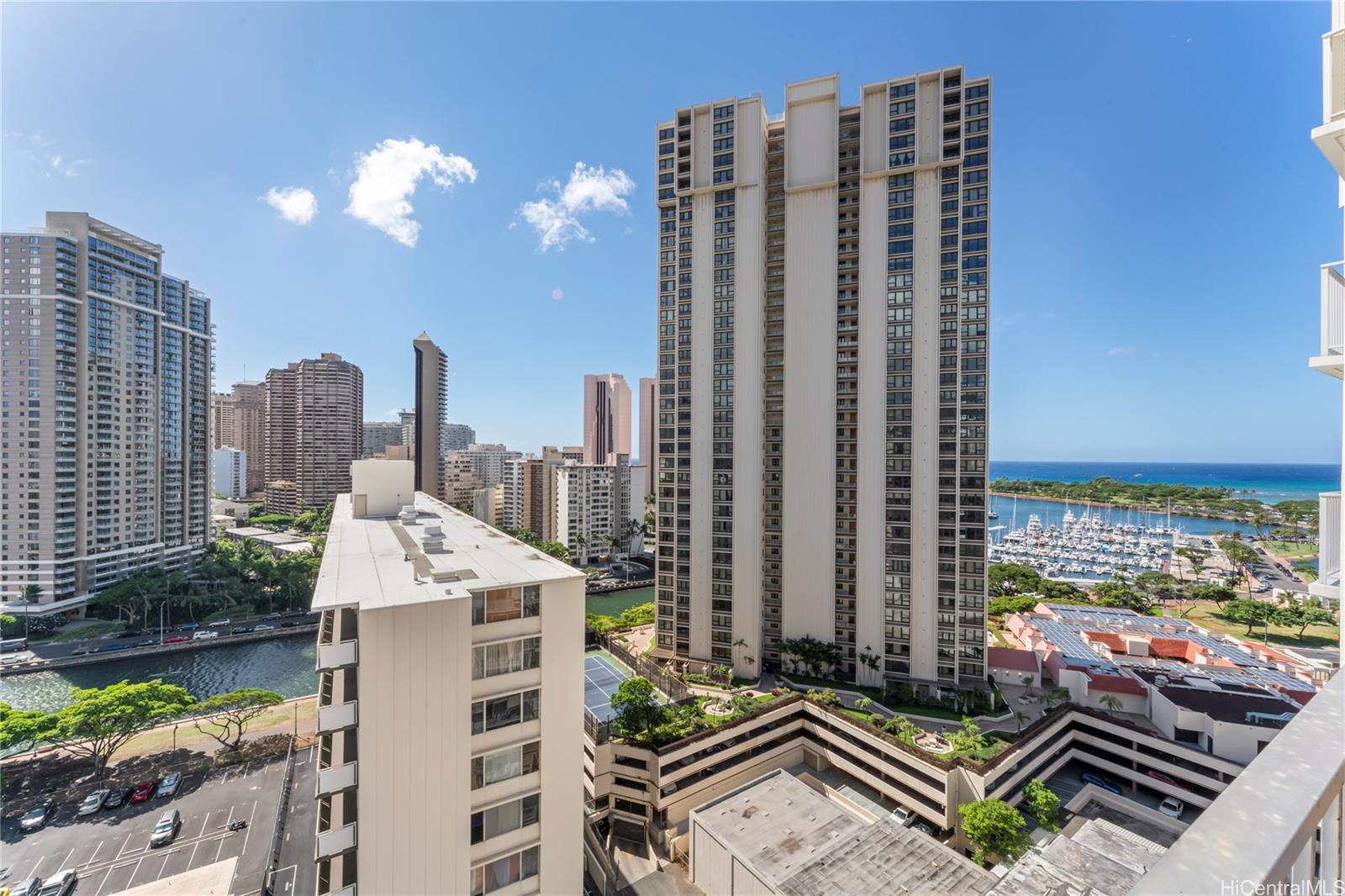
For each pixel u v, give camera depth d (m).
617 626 86.06
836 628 69.50
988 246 63.03
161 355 118.38
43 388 100.62
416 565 24.84
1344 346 9.45
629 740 50.06
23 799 55.69
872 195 68.06
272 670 89.19
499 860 21.39
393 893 19.78
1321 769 3.88
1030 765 51.00
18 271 100.69
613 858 46.47
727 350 71.25
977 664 63.06
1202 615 108.81
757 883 36.78
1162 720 54.78
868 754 52.81
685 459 72.75
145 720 61.38
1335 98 8.87
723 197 71.88
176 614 106.12
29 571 98.88
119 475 109.75
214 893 44.06
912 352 65.88
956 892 35.41
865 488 67.56
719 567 70.62
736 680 67.38
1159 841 47.22
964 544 63.56
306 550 131.25
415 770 19.98
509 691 21.78
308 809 54.25
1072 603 101.25
